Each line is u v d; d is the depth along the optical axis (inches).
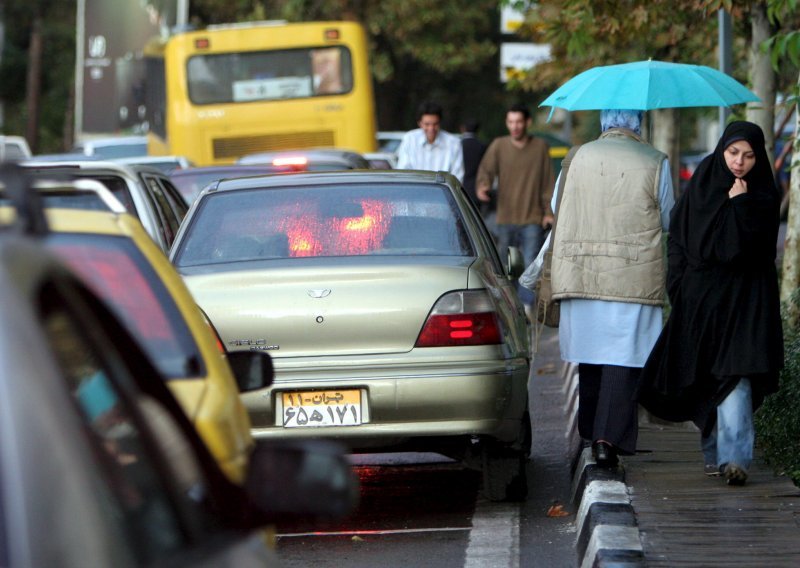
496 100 5132.9
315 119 2618.1
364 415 782.5
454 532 796.0
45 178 354.6
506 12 3361.2
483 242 866.1
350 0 4571.9
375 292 788.6
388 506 874.1
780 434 892.0
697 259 787.4
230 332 790.5
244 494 302.0
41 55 6033.5
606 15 1437.0
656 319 837.2
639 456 880.3
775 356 784.3
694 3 1333.7
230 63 2623.0
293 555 751.1
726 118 1411.2
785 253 1187.9
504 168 1722.4
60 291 250.8
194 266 828.0
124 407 268.4
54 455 216.5
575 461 933.2
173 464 286.7
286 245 840.3
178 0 3796.8
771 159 1408.7
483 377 783.7
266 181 888.9
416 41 4633.4
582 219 841.5
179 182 1619.1
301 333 787.4
